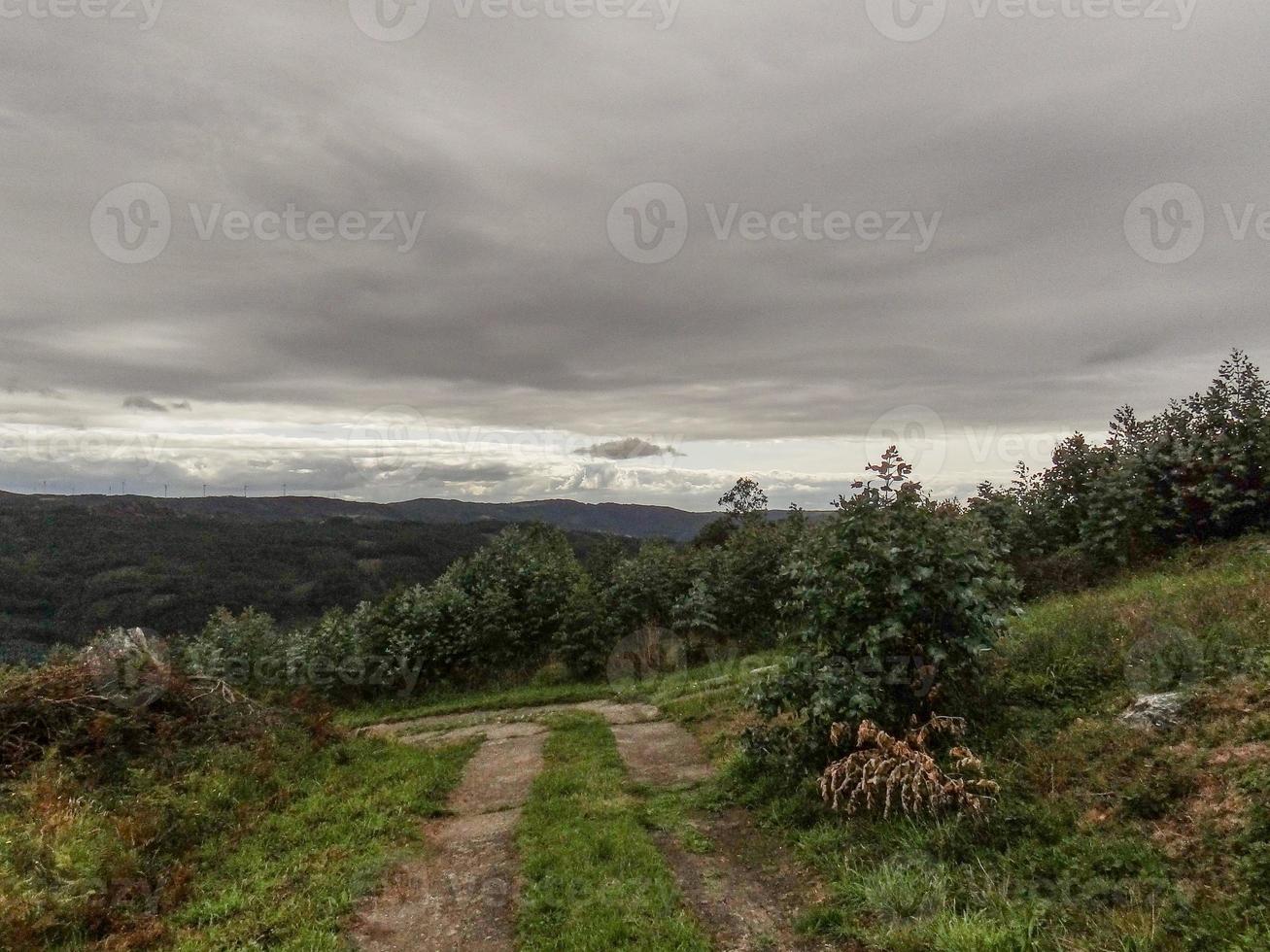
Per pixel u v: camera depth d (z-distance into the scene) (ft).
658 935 13.38
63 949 14.47
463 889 16.53
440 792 23.88
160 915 16.03
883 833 15.84
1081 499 41.16
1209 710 15.53
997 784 15.56
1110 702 17.80
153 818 19.79
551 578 55.16
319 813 21.89
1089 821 13.92
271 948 14.11
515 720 37.45
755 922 14.06
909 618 18.80
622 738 29.76
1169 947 10.52
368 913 15.64
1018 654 21.94
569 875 16.14
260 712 30.14
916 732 17.74
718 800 20.31
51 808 19.26
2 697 24.25
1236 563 29.40
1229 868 11.53
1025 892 12.74
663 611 52.80
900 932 12.51
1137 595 26.48
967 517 20.40
